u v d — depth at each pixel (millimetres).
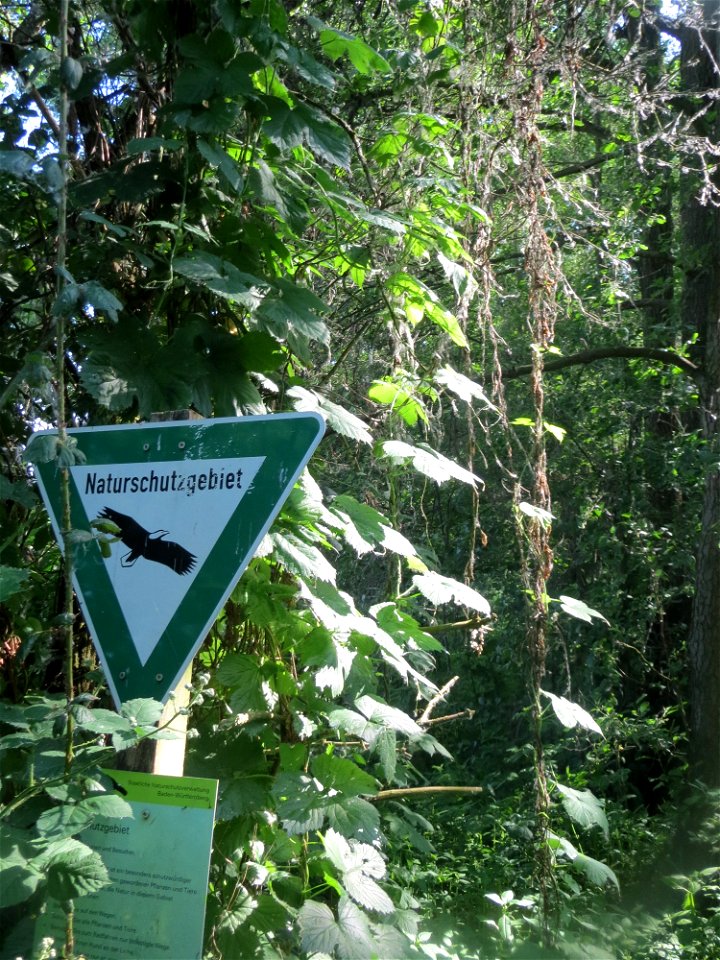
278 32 2623
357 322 4543
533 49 4145
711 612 8227
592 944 4879
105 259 2668
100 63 3004
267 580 2424
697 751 8156
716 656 8211
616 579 8867
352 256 3205
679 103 9148
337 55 3133
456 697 9461
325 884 2516
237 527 2057
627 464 9281
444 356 4281
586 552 9312
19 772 2215
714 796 7430
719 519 8281
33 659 2715
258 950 2221
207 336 2510
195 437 2117
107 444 2184
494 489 8273
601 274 8648
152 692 2055
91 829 1965
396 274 3334
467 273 3355
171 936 1883
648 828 7812
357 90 3941
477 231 4035
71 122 2926
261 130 2629
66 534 1900
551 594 9375
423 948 2619
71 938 1840
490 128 4512
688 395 8961
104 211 2879
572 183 5855
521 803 7371
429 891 5527
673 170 8875
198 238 2639
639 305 9633
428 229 3400
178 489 2109
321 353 4328
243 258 2707
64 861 1747
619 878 6902
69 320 2438
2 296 2805
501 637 8812
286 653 2586
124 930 1908
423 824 3332
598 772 8273
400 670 2541
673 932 5809
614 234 8180
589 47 5883
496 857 6031
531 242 4020
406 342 3857
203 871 1901
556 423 9562
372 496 4715
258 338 2539
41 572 2863
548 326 3982
